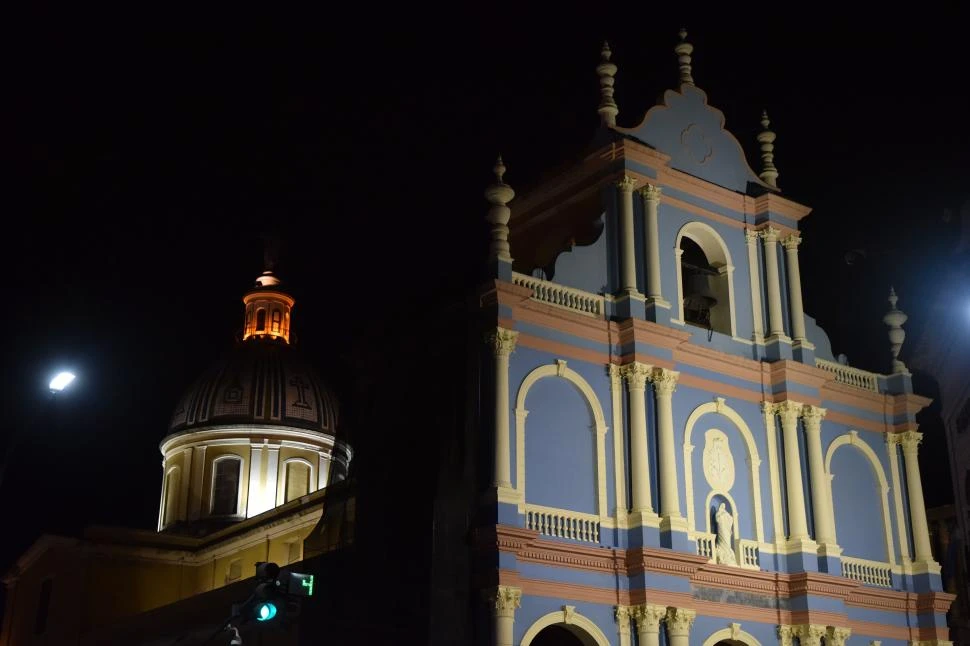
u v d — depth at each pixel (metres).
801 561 36.72
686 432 36.12
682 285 39.41
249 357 68.06
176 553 53.06
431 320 34.91
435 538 31.92
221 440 64.69
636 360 34.78
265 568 23.03
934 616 39.88
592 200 37.75
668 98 39.69
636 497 33.75
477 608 30.75
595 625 32.19
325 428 66.94
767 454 38.03
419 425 35.06
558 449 33.41
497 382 32.22
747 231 40.19
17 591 56.59
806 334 40.91
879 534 40.56
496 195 34.38
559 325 34.25
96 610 50.44
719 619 34.81
